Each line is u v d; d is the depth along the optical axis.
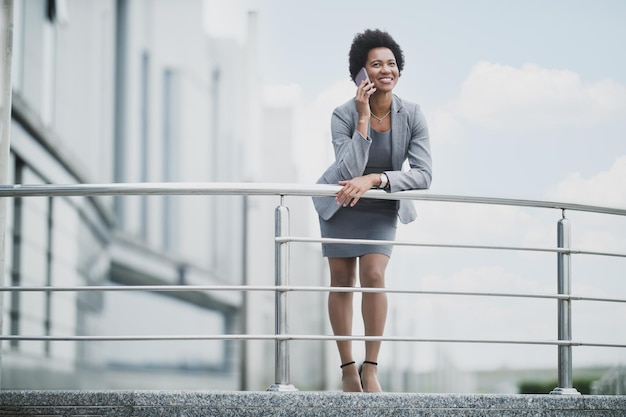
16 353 18.22
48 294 18.80
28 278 17.52
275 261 4.61
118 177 26.47
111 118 26.41
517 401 4.45
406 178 4.82
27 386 19.08
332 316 5.07
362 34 5.01
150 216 28.50
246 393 4.30
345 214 5.01
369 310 4.95
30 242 17.28
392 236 5.04
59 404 4.30
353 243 4.67
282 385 4.50
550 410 4.48
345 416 4.31
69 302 20.88
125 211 26.33
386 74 4.93
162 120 27.55
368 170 4.99
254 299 14.14
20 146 17.25
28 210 17.02
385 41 5.00
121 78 26.62
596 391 11.64
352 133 5.00
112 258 26.14
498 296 4.78
